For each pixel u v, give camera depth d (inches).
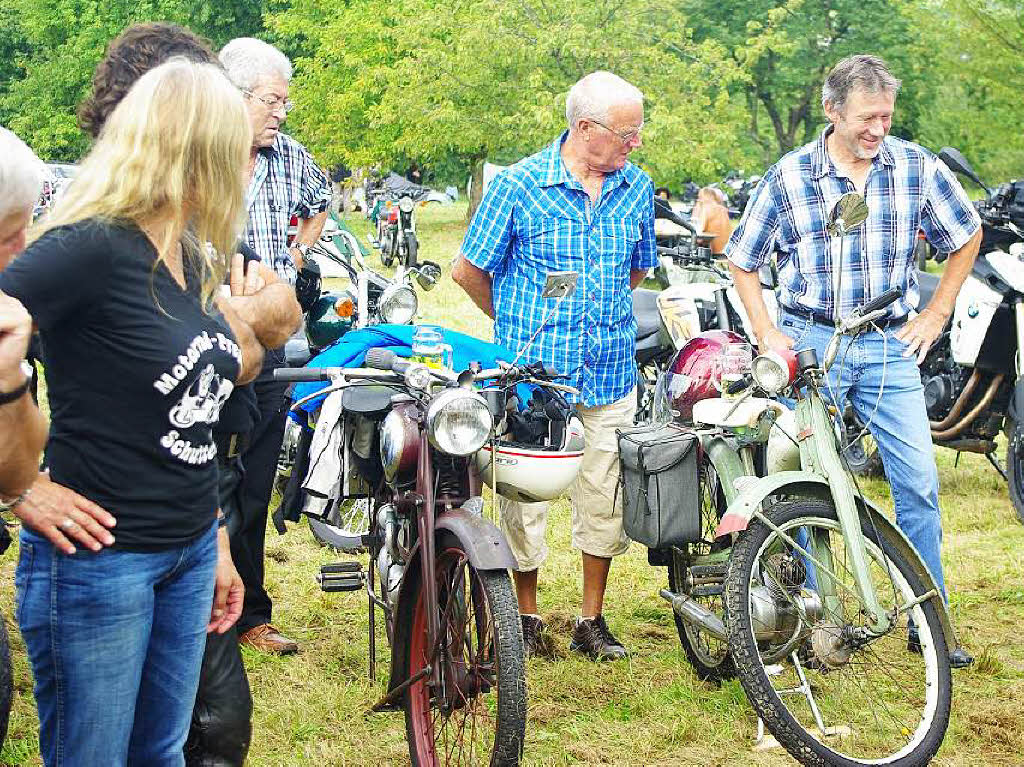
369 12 1120.2
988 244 263.3
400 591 140.2
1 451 80.4
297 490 170.2
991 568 221.5
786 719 137.9
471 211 1187.3
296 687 166.1
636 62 887.1
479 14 946.7
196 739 113.0
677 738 152.3
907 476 173.9
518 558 177.3
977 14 934.4
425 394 139.5
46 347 87.2
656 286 461.1
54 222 85.2
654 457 159.6
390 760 146.3
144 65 126.1
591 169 174.1
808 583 154.6
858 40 1379.2
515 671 125.1
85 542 87.0
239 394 119.6
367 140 1130.7
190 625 95.7
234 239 93.3
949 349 275.4
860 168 173.9
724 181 610.5
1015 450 251.9
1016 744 150.9
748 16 1398.9
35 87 1525.6
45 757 93.7
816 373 151.0
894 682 164.6
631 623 194.2
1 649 105.8
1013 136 1023.0
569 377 155.9
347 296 257.3
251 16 1469.0
